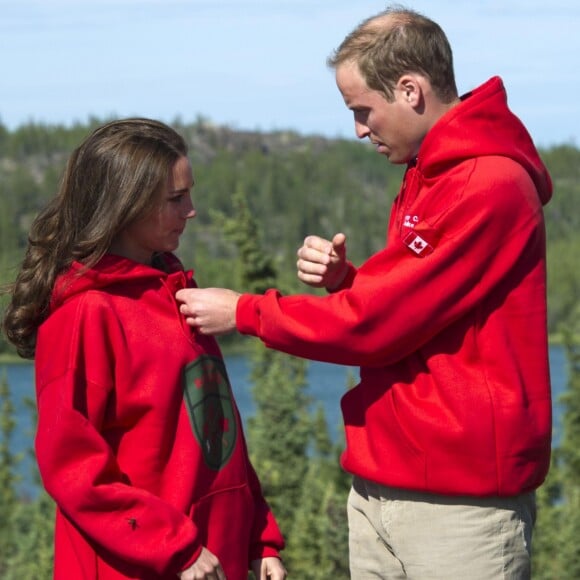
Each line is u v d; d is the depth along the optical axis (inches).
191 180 203.2
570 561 1057.5
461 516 202.2
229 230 1608.0
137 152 196.7
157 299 202.8
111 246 202.1
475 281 200.1
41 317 201.5
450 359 202.2
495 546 202.4
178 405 199.8
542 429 203.5
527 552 207.5
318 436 1483.8
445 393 200.4
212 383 205.6
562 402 1653.5
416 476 202.1
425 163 205.9
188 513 196.7
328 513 918.4
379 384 208.7
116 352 195.6
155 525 188.7
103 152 197.5
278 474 1072.2
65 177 201.8
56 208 202.8
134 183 195.5
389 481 205.2
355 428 214.5
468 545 202.1
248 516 209.6
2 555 1514.5
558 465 1542.8
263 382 1347.2
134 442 196.9
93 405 192.7
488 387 199.8
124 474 196.1
